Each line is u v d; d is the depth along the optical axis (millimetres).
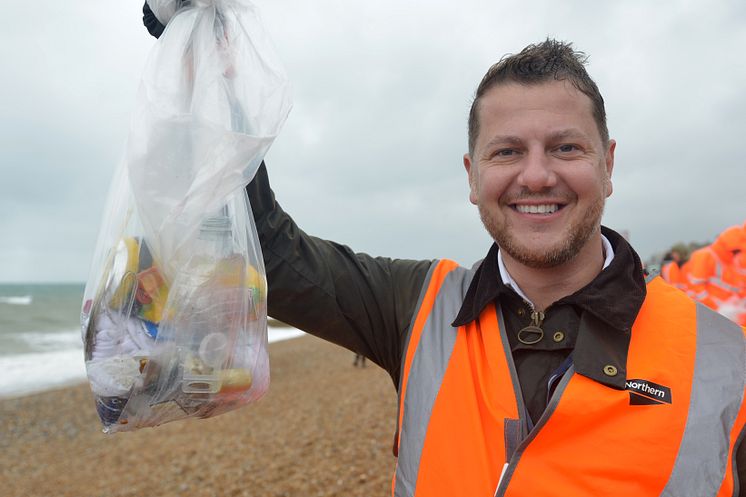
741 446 1308
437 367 1562
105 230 1481
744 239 5805
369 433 7848
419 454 1469
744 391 1341
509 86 1525
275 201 1726
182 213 1401
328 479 6262
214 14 1521
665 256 8430
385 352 1770
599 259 1557
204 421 10859
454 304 1676
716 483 1264
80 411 13672
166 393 1371
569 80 1505
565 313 1489
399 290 1774
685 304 1534
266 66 1549
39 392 16172
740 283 5852
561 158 1483
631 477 1294
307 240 1764
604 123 1566
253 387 1476
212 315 1396
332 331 1749
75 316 51844
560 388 1391
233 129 1498
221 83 1479
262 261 1573
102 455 9445
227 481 6891
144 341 1372
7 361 23016
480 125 1580
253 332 1492
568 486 1311
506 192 1514
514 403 1435
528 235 1484
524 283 1556
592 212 1483
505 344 1513
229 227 1482
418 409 1522
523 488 1332
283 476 6660
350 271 1767
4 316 51031
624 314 1434
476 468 1394
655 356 1419
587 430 1350
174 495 6738
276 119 1522
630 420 1343
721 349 1416
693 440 1306
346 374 15531
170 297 1380
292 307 1707
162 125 1432
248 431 9484
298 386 14297
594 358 1402
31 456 10102
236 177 1456
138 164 1422
